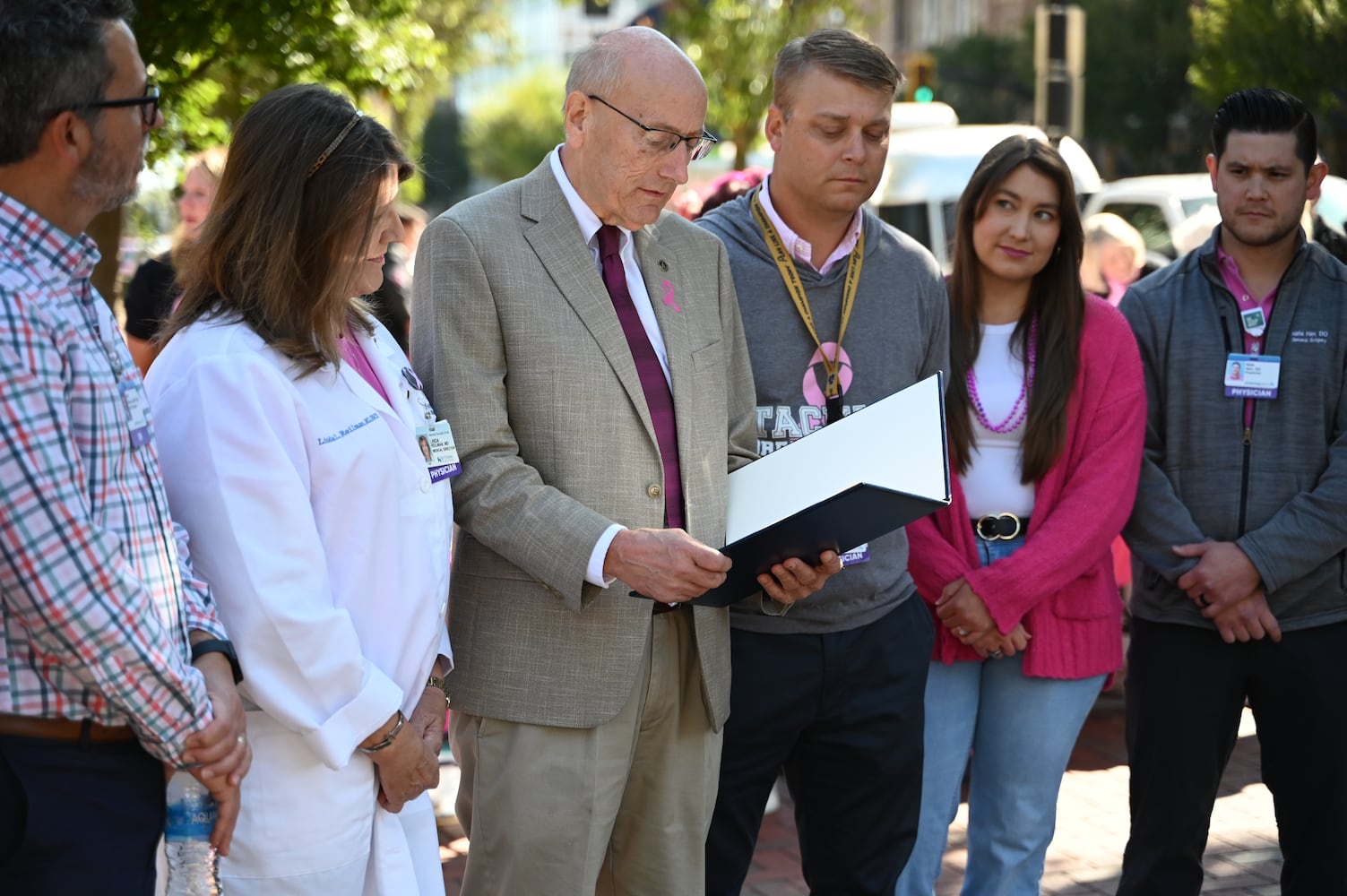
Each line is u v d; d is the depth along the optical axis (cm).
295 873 220
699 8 1712
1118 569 521
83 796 187
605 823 267
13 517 173
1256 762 522
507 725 265
